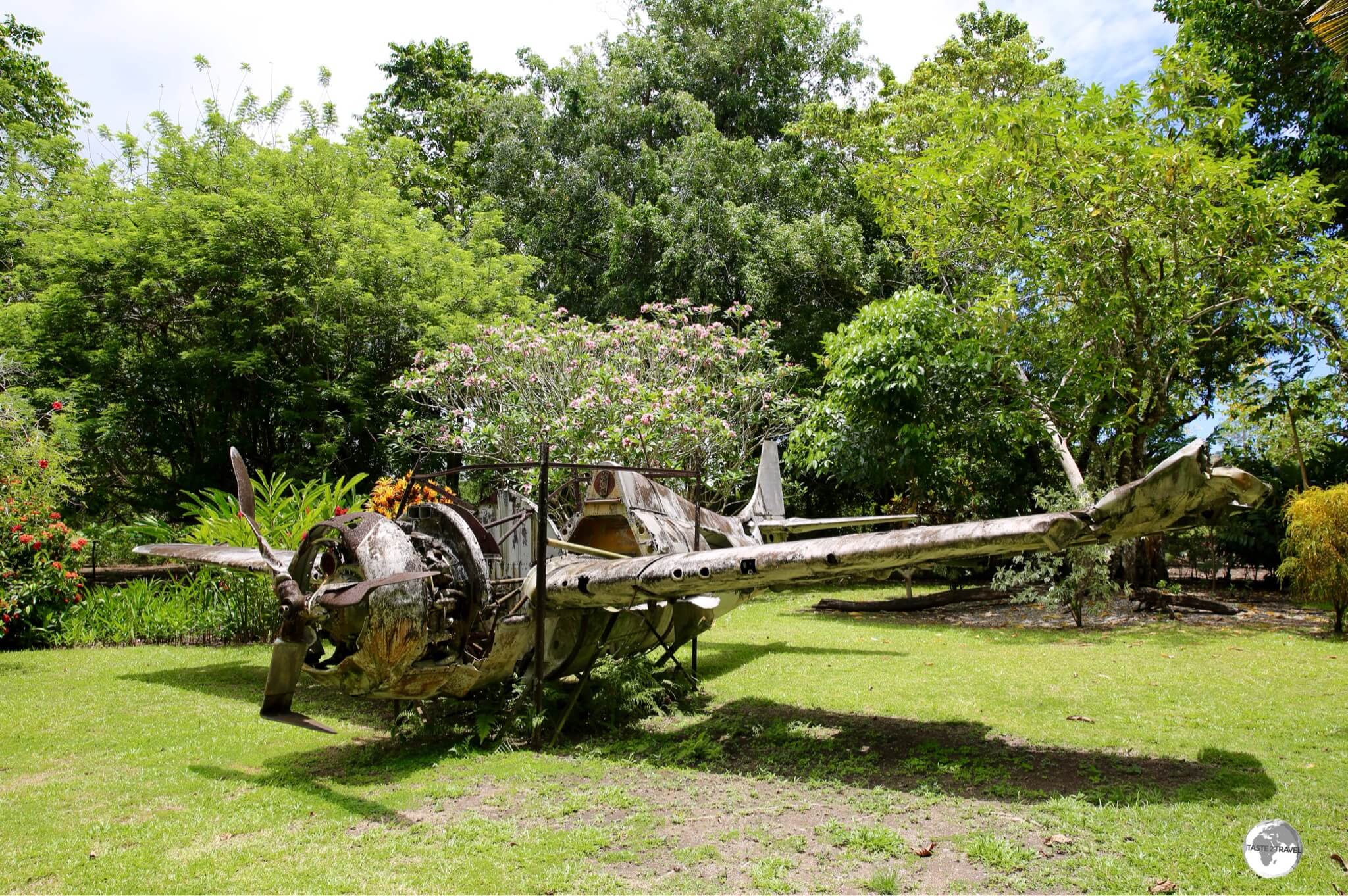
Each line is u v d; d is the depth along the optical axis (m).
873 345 11.61
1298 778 4.13
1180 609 10.45
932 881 3.06
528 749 4.94
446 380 11.32
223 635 9.08
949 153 11.10
